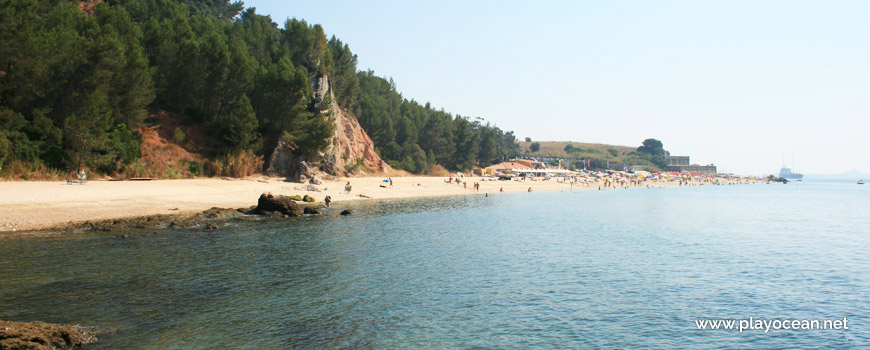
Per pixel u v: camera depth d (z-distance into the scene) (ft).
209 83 264.31
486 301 63.77
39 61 187.32
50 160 185.16
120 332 48.75
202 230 116.98
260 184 230.07
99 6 250.16
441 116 576.20
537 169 653.30
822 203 290.15
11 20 181.27
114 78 213.46
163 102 265.75
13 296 58.80
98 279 68.08
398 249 98.53
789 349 49.88
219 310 56.95
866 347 50.31
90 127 196.24
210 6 531.09
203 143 257.96
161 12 367.04
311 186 235.81
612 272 81.87
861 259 96.68
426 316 57.31
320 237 111.04
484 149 634.43
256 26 390.63
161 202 157.28
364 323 54.34
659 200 299.79
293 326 52.60
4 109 175.83
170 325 51.39
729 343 51.16
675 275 80.59
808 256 99.60
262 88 273.75
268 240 104.99
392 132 468.34
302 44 342.44
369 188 280.51
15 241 93.09
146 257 83.46
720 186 650.43
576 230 135.85
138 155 221.25
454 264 85.46
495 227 138.92
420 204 218.59
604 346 49.60
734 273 82.79
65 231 105.91
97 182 186.09
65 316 52.42
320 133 277.23
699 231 139.33
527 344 49.55
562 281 75.10
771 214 203.21
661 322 57.21
